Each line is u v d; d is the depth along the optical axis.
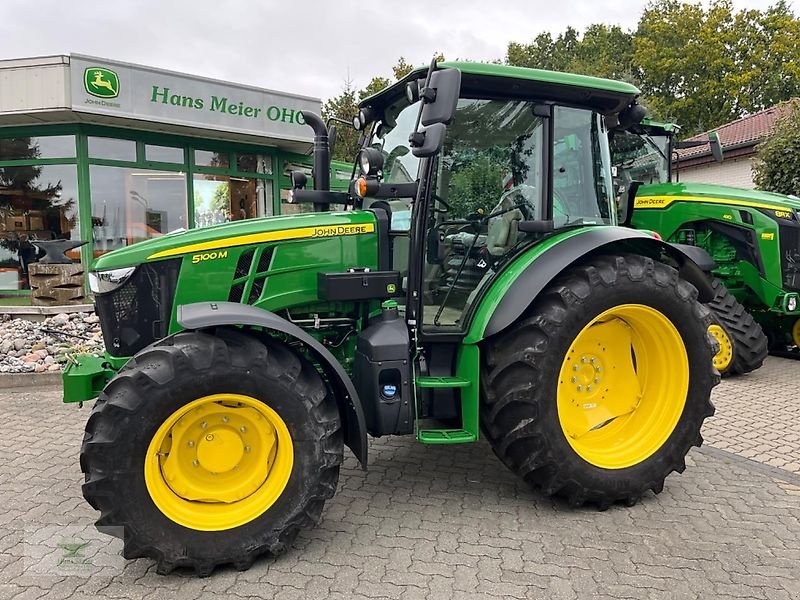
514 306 3.21
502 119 3.46
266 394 2.78
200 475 2.86
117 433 2.61
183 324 2.71
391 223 3.54
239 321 2.76
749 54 34.09
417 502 3.51
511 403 3.19
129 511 2.63
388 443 4.47
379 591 2.64
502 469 4.00
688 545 3.03
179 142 10.46
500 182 3.52
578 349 3.53
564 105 3.60
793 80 33.50
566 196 3.70
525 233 3.61
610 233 3.44
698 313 3.51
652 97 35.62
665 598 2.60
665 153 8.43
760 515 3.37
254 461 2.92
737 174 17.05
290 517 2.84
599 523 3.26
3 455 4.29
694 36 34.84
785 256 6.68
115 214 9.92
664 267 3.51
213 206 11.05
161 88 9.41
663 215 7.33
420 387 3.31
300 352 3.04
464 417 3.32
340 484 3.76
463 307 3.50
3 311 8.02
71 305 8.19
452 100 2.80
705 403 3.54
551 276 3.21
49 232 9.78
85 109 8.78
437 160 3.33
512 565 2.84
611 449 3.48
